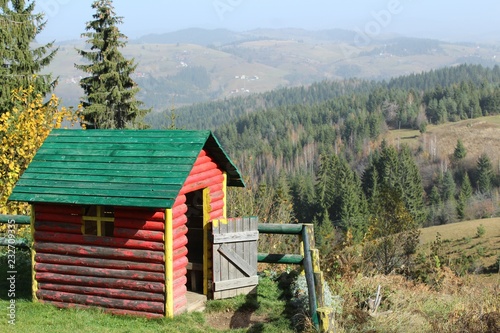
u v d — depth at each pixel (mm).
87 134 10742
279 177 112000
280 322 9695
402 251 18922
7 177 16094
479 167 128625
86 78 33500
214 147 10664
